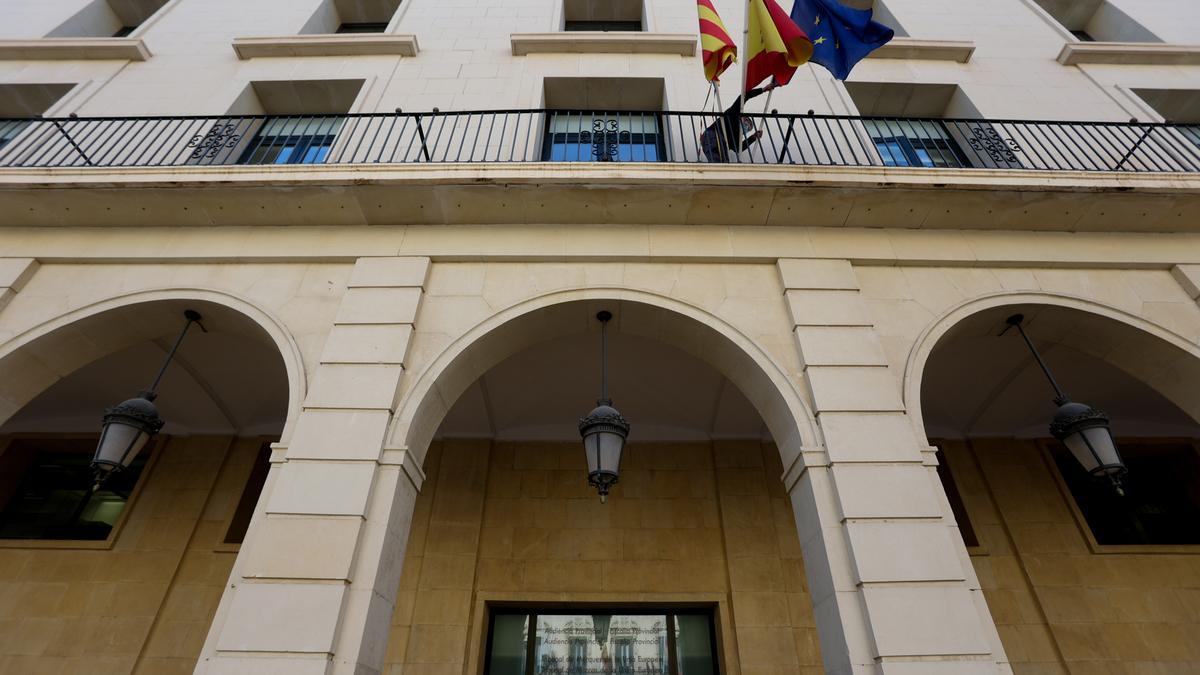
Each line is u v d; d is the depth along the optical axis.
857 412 4.62
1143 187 5.46
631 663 6.62
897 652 3.58
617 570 6.93
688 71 8.24
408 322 5.09
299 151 7.78
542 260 5.65
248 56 8.59
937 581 3.85
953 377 7.19
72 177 5.48
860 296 5.38
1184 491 7.81
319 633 3.59
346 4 10.20
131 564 6.74
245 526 7.24
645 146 7.89
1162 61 8.54
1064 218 5.80
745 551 7.00
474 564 6.86
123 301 5.36
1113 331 5.48
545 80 8.16
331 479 4.21
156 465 7.56
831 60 6.16
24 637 6.23
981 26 9.44
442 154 7.00
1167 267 5.71
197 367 7.03
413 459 4.61
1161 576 6.86
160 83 8.13
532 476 7.68
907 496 4.20
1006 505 7.41
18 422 7.75
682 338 5.60
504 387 7.32
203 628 6.39
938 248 5.76
